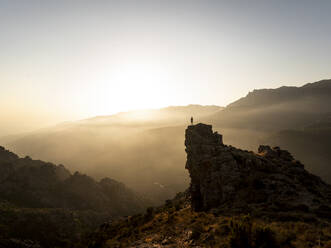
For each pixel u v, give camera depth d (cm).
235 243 1769
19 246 8800
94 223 13838
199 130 4884
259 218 2520
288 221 2312
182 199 5762
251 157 4103
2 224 10438
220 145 4622
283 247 1645
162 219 3731
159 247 2205
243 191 3422
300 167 4388
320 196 3266
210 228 2255
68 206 15638
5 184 15925
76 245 6134
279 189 3294
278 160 4453
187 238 2203
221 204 3441
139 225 4331
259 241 1706
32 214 12012
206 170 4053
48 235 10731
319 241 1677
